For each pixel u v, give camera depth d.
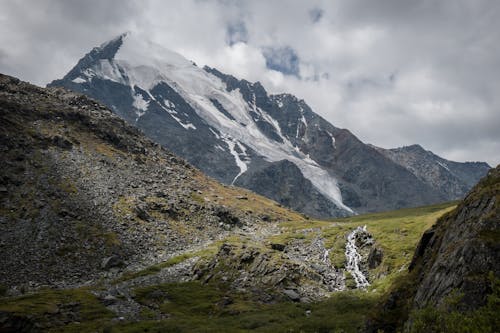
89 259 90.06
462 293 22.56
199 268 88.06
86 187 124.06
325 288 80.31
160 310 65.44
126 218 115.12
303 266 85.56
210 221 137.88
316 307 65.50
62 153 139.12
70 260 87.06
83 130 169.62
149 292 73.19
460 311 22.95
